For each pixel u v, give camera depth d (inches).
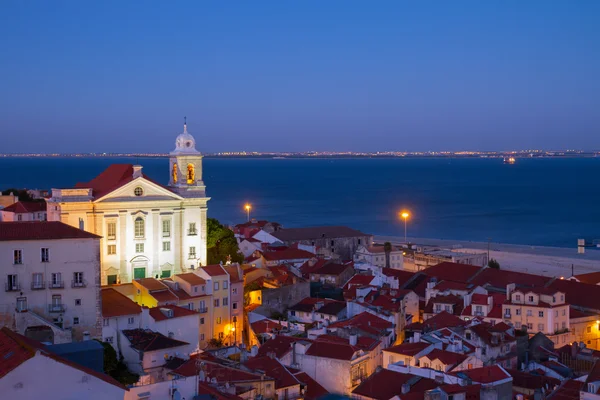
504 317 5664.4
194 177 6432.1
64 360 2242.9
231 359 4205.2
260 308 5856.3
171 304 5128.0
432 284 6594.5
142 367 4229.8
